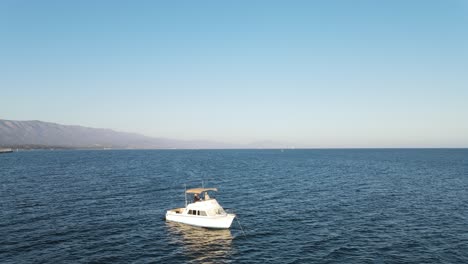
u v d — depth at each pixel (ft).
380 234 134.31
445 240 126.52
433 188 254.47
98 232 136.67
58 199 204.23
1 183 276.62
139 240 127.95
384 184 278.87
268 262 106.83
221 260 108.68
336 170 419.33
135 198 211.61
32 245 118.73
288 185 274.98
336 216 164.35
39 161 601.62
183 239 130.11
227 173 382.42
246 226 147.74
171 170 421.18
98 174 356.59
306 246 120.88
